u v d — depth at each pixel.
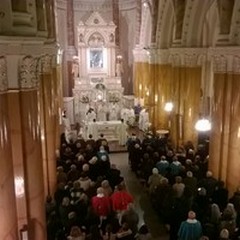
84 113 22.66
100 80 23.23
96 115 22.08
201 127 11.05
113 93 23.19
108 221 8.92
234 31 9.73
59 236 7.72
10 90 5.96
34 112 6.32
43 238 6.84
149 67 19.00
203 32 14.71
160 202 10.17
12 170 6.01
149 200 11.82
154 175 10.95
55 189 10.61
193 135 14.52
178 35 13.74
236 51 9.73
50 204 8.92
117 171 11.27
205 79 17.44
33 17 6.30
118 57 23.55
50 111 10.70
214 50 10.37
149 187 11.34
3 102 5.69
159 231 9.90
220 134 10.77
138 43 22.70
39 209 6.64
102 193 9.20
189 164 11.35
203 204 9.20
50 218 8.30
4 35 5.50
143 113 20.33
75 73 23.09
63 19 23.39
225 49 9.94
